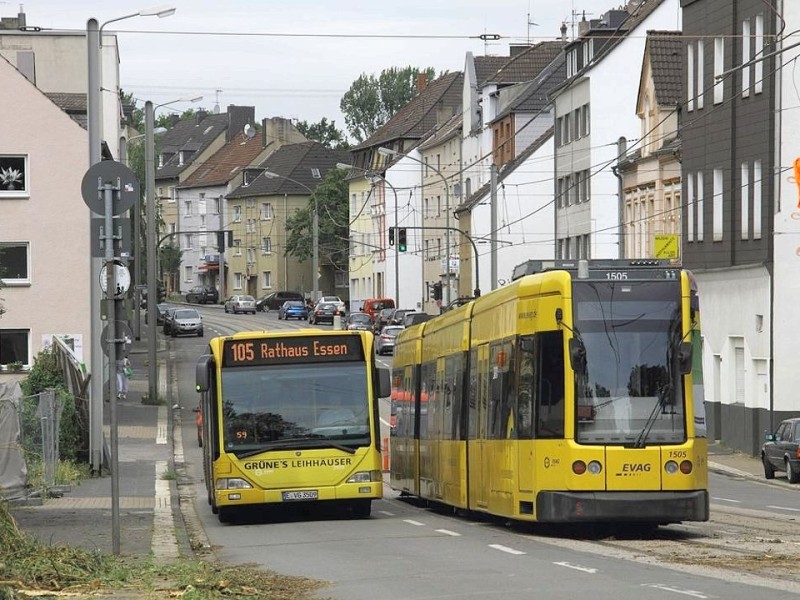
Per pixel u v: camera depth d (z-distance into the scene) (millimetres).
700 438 31656
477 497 37219
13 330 83125
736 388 81000
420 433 47688
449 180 172625
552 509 31312
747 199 78500
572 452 31203
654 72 101375
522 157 139250
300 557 28312
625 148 107500
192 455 71750
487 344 36719
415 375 49375
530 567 24531
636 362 31750
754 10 77438
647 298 32094
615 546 28953
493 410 35562
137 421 83875
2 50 117688
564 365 31734
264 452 39438
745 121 78688
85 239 83562
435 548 29406
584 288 32062
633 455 31203
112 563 25734
